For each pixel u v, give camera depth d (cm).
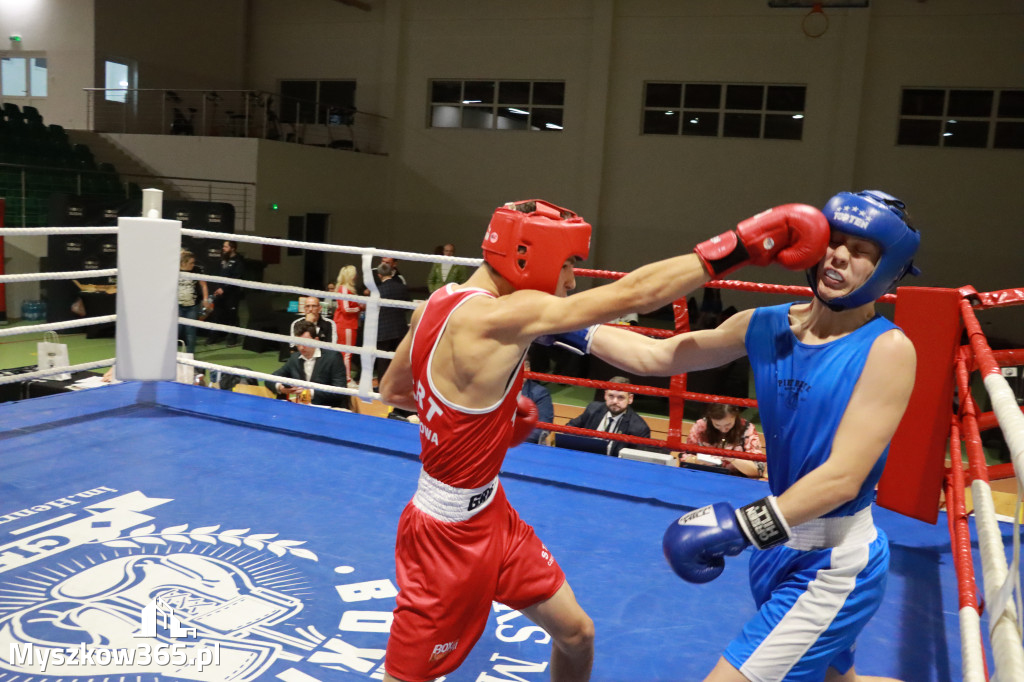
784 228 138
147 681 211
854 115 1302
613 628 249
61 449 380
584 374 892
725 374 826
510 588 168
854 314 152
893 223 139
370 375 426
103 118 1480
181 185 1346
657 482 373
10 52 1506
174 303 465
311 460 381
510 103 1523
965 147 1275
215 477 354
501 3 1488
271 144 1320
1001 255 1273
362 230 1558
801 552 154
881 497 334
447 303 157
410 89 1572
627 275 145
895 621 258
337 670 220
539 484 366
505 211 155
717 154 1399
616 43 1433
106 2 1450
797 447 154
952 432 273
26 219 1222
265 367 989
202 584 262
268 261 1327
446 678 220
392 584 268
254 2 1653
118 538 291
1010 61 1227
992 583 105
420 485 166
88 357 965
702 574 142
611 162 1464
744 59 1362
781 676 151
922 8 1264
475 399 155
